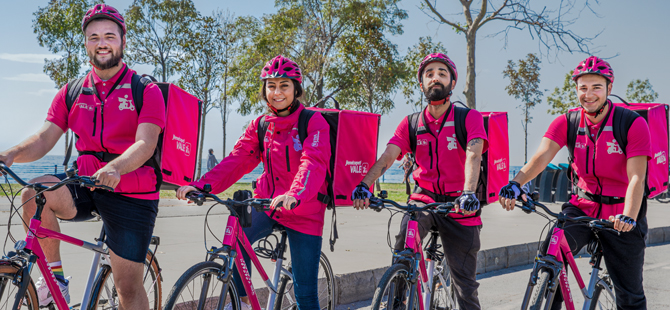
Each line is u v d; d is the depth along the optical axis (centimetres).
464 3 1886
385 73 2297
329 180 328
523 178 352
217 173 320
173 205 1223
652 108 371
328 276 397
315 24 2583
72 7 2503
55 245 295
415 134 371
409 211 311
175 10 2620
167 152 311
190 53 2609
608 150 340
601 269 363
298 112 321
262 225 324
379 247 711
